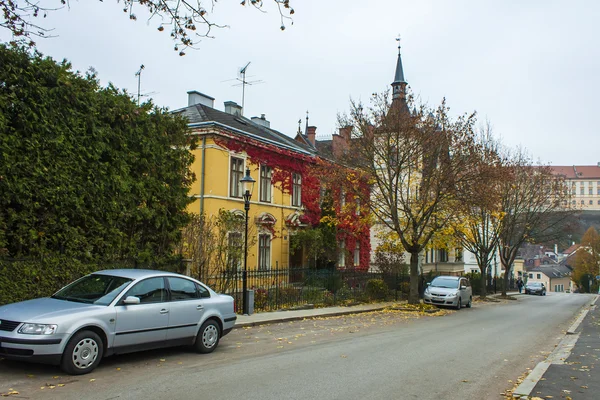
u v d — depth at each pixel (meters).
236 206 24.81
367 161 23.12
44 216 11.66
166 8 8.23
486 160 24.84
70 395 6.52
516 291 62.25
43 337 7.20
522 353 11.24
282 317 16.16
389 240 29.66
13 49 11.12
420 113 22.27
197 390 6.91
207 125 23.61
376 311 21.12
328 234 29.31
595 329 16.25
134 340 8.39
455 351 11.02
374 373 8.38
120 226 13.91
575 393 7.06
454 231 26.75
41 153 11.58
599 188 136.88
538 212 37.75
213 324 9.95
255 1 7.98
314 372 8.30
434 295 24.31
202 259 17.31
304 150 29.95
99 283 8.85
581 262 94.25
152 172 15.02
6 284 10.73
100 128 13.20
